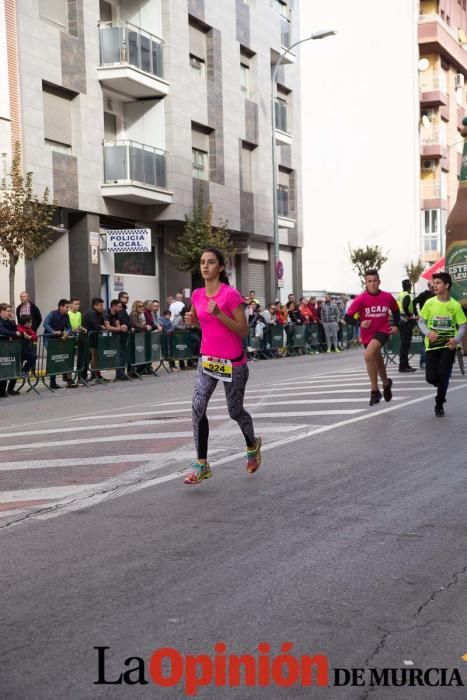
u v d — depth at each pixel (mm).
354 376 17922
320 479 7172
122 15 28188
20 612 4148
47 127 23500
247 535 5473
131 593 4398
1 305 15594
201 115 30266
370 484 6965
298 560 4945
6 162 21406
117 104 27797
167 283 29531
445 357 10953
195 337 22078
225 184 32000
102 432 10375
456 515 5953
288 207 37969
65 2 24328
